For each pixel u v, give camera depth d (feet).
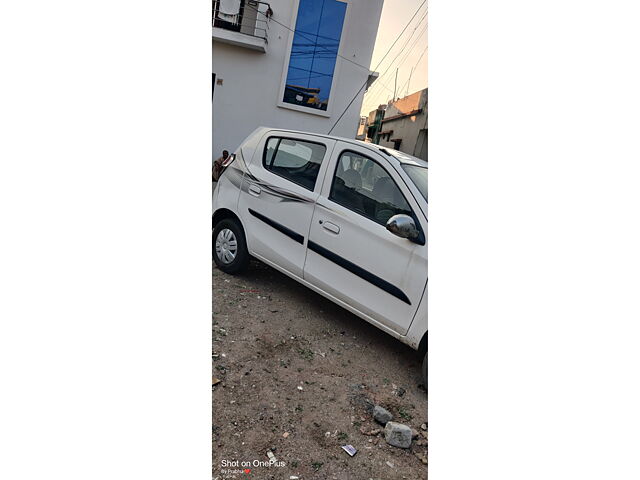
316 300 8.96
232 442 5.59
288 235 8.26
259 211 8.71
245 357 6.97
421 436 6.18
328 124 16.14
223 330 7.44
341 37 16.22
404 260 6.87
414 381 7.18
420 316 6.72
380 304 7.13
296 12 15.23
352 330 8.22
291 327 7.93
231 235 9.17
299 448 5.68
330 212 7.70
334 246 7.61
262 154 9.00
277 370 6.88
